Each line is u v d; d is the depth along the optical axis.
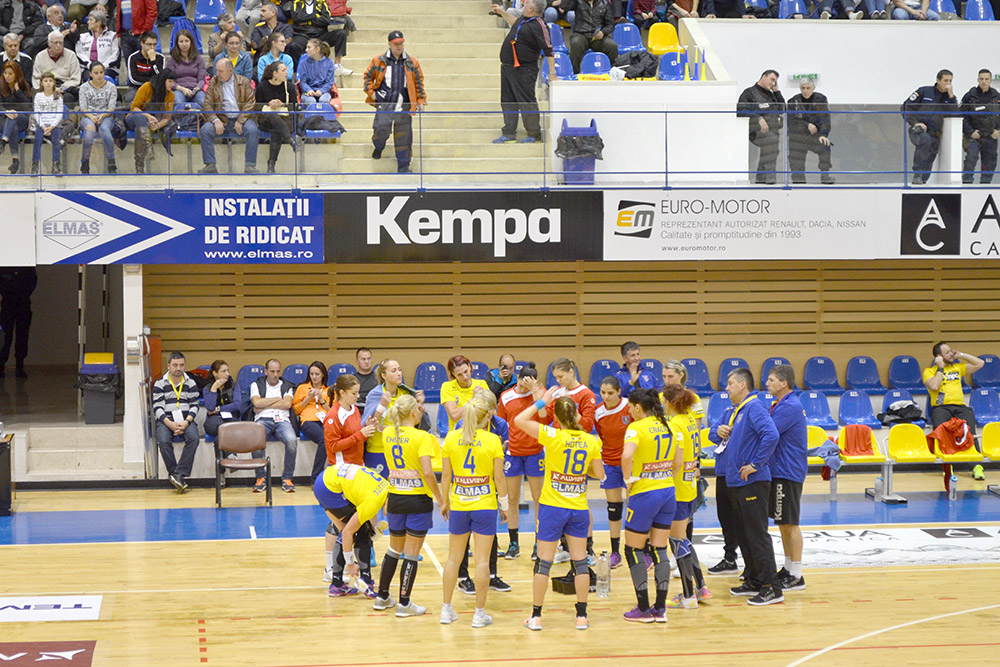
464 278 21.33
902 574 13.60
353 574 12.09
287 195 18.98
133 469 19.12
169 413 18.62
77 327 31.19
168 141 18.83
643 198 19.52
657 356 21.66
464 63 23.89
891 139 19.84
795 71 24.62
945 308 22.20
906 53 24.84
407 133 19.34
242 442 17.55
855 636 11.22
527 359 21.45
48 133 18.58
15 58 21.00
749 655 10.63
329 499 12.23
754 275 21.75
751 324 21.81
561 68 23.69
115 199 18.67
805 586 13.03
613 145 19.59
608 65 23.58
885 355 22.08
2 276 27.67
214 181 18.98
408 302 21.27
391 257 19.23
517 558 14.45
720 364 21.72
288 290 21.03
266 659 10.48
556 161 19.48
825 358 21.67
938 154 19.92
